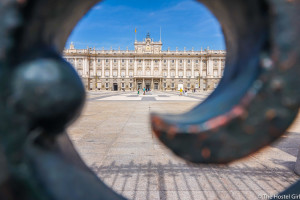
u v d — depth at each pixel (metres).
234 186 3.60
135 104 18.72
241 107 0.61
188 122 0.65
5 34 0.56
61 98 0.67
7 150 0.61
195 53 87.31
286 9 0.58
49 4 0.66
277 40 0.58
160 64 87.69
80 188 0.70
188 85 88.00
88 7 0.95
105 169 4.21
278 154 5.18
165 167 4.32
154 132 0.67
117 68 87.94
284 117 0.62
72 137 6.62
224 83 0.89
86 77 85.06
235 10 0.74
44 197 0.63
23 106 0.63
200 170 4.20
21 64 0.64
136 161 4.63
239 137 0.64
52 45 0.80
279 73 0.59
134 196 3.26
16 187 0.63
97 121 9.52
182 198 3.21
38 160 0.64
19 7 0.56
